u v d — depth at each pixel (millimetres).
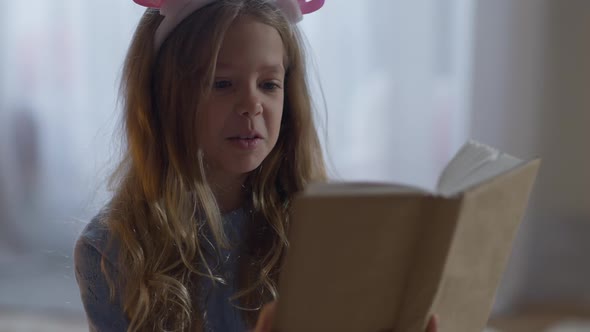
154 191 878
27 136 2434
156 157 891
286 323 514
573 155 2305
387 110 2311
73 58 2383
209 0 830
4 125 2424
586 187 2316
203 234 882
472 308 624
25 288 2396
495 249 603
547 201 2334
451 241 512
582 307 2338
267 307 607
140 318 827
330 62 2295
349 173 2338
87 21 2348
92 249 853
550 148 2309
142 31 902
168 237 858
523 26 2223
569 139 2299
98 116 2389
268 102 823
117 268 844
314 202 468
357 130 2324
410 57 2277
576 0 2230
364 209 479
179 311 845
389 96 2307
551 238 2350
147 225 871
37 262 2459
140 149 896
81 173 2426
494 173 579
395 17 2264
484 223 557
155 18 892
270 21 827
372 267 508
